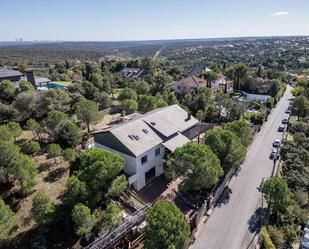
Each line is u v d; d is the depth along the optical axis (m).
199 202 36.22
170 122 45.69
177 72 144.88
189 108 73.88
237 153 39.53
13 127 43.72
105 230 28.67
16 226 27.19
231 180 43.31
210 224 33.09
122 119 58.06
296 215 34.34
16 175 30.86
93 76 86.94
